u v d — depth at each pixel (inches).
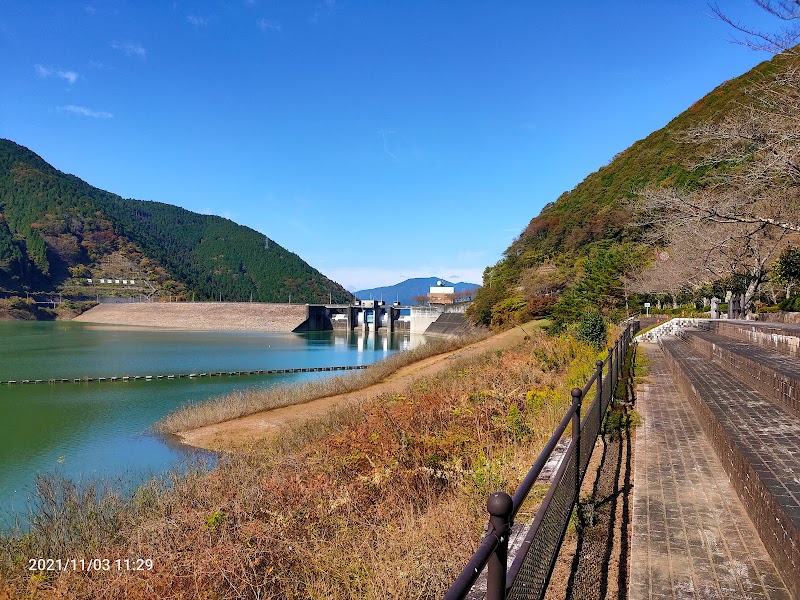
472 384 536.1
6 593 248.5
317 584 187.3
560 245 3056.1
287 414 935.7
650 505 183.2
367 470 314.0
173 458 740.0
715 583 131.0
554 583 141.0
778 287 951.0
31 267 6432.1
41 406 1162.0
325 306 5344.5
